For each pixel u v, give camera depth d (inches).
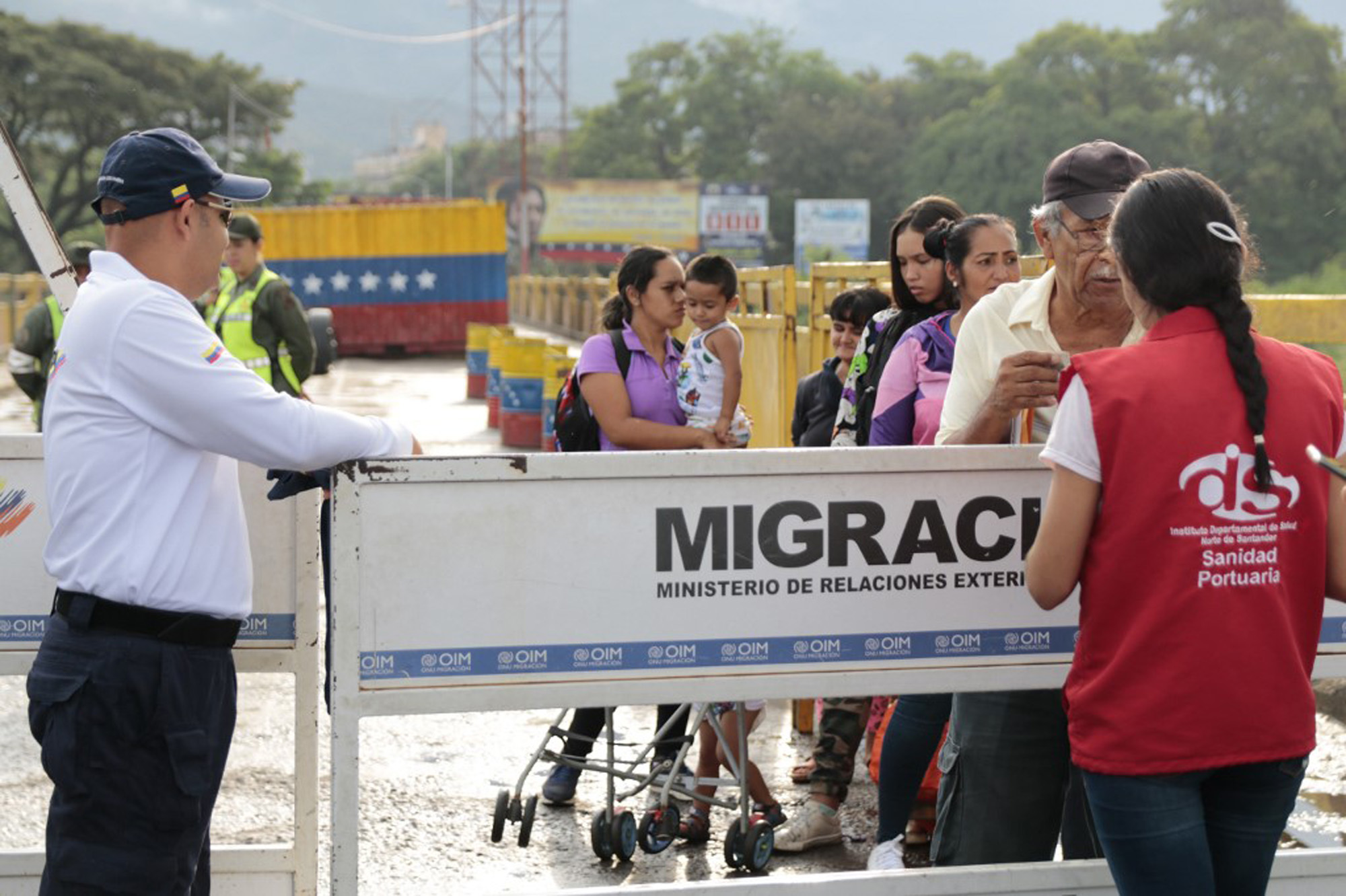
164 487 119.9
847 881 131.6
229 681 125.6
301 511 151.9
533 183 3604.8
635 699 126.4
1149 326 112.6
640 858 198.2
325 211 1307.8
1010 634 131.8
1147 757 106.1
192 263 124.9
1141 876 108.2
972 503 130.2
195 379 117.9
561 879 190.9
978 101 3922.2
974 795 151.9
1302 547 107.9
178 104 3595.0
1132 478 105.4
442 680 123.7
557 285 1728.6
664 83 5009.8
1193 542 105.0
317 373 779.4
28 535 148.4
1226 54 3408.0
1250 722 105.7
